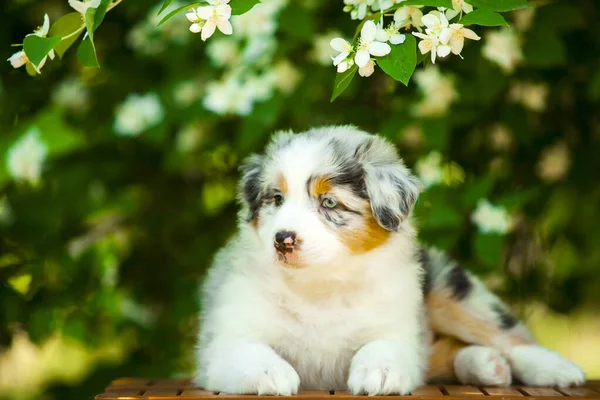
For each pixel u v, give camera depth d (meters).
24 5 7.41
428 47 4.10
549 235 7.51
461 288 5.70
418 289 5.21
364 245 4.88
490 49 6.29
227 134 7.10
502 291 7.36
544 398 4.52
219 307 5.06
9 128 6.76
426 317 5.54
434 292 5.63
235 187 7.81
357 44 4.23
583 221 7.39
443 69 6.65
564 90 7.28
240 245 5.23
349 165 4.89
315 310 4.98
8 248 7.18
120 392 4.85
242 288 5.03
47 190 7.16
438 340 5.70
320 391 4.79
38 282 7.17
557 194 7.36
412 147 6.80
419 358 5.01
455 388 5.00
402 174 5.05
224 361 4.73
